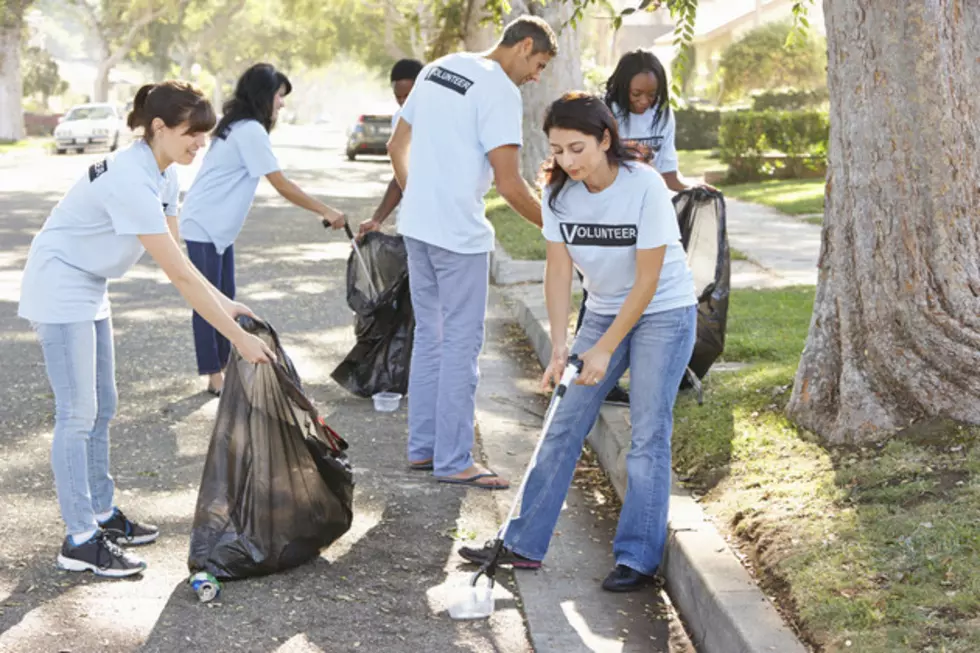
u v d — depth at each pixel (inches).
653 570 173.8
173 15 2212.1
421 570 177.5
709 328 239.8
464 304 217.8
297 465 172.9
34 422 246.5
